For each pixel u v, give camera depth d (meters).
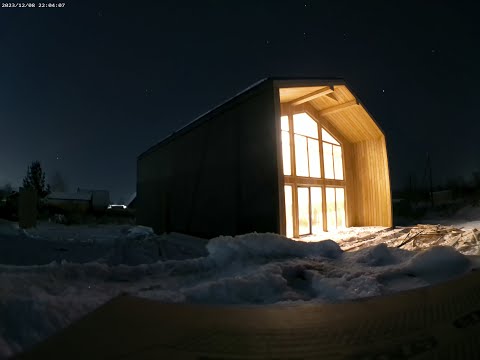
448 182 34.75
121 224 23.95
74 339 1.98
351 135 15.00
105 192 32.16
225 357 1.78
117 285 3.48
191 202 13.16
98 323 2.25
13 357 1.74
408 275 3.87
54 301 2.44
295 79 9.54
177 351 1.85
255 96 9.61
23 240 8.59
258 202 9.19
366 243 9.63
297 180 11.78
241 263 4.35
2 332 1.98
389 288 3.38
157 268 4.10
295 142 12.09
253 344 1.97
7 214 19.55
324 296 3.35
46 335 2.06
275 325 2.29
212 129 11.87
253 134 9.59
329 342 2.00
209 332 2.14
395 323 2.30
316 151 13.20
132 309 2.55
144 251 8.45
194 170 13.05
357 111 13.10
